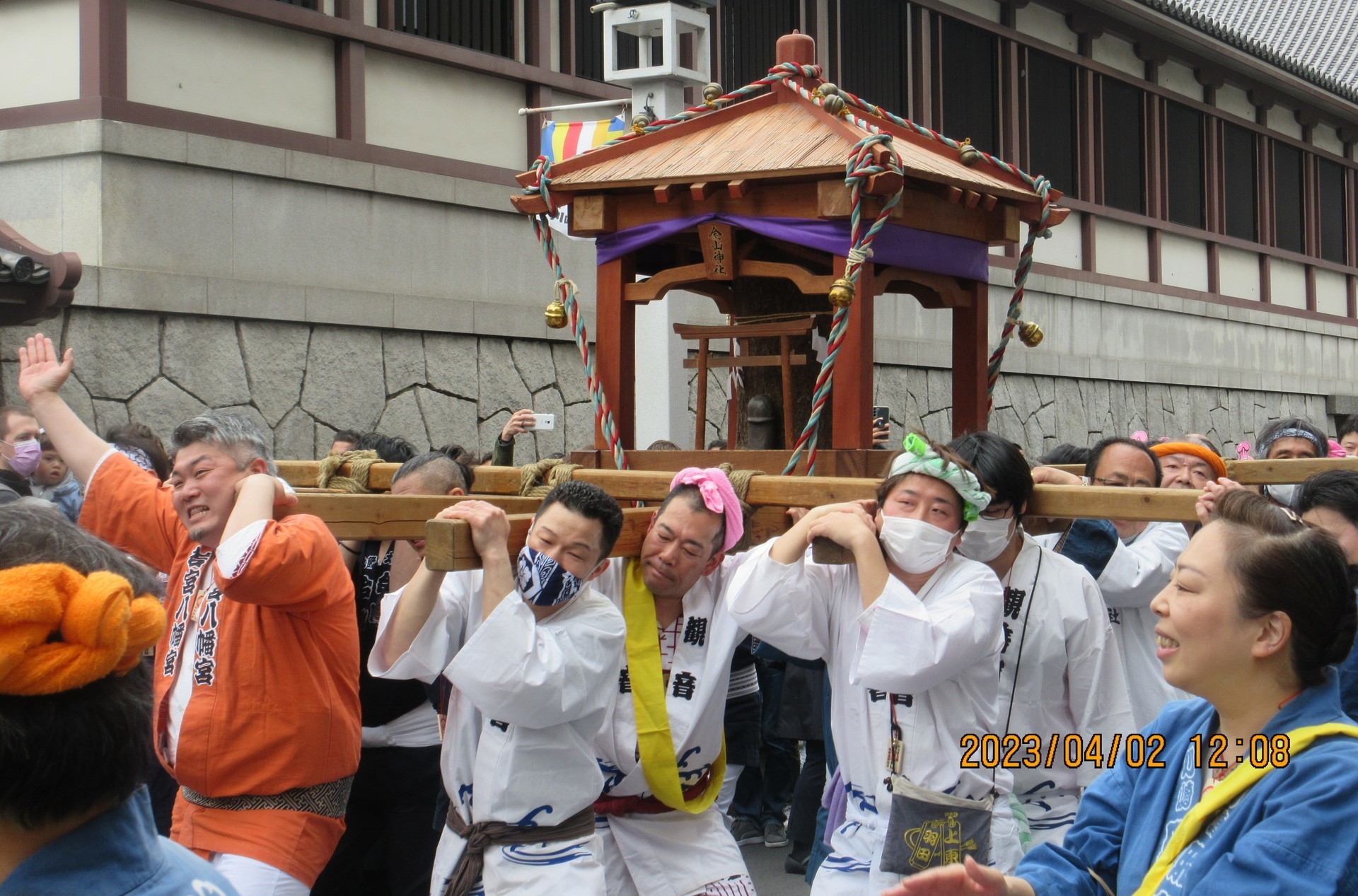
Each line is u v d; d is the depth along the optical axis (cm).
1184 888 174
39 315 625
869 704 278
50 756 124
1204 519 241
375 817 371
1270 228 1761
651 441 786
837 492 290
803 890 472
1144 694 342
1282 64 1633
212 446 286
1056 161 1405
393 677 266
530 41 911
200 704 278
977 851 263
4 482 455
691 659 296
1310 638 175
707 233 349
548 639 251
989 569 274
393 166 823
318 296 779
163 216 717
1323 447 484
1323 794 164
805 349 381
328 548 278
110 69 695
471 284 876
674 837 296
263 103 771
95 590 124
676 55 634
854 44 1153
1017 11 1350
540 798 262
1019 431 1319
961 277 377
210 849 278
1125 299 1477
